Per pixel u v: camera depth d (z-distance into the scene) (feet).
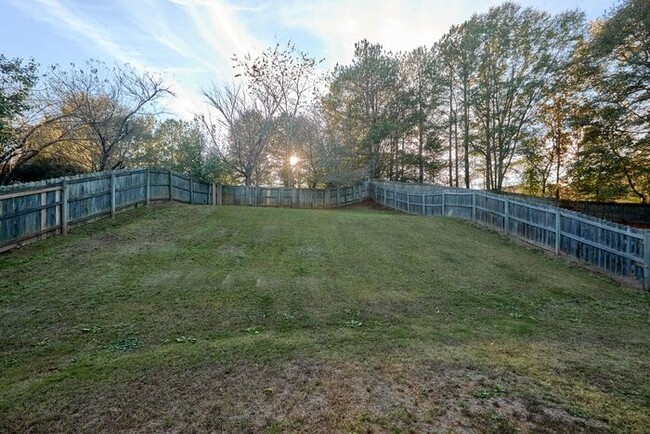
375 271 21.17
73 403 8.36
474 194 37.40
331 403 8.27
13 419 7.75
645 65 52.06
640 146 56.18
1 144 32.73
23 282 16.62
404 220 36.99
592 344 12.62
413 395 8.58
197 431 7.29
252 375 9.69
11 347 11.46
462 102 80.43
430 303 16.80
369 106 82.33
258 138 66.08
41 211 22.30
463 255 25.67
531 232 29.25
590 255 23.81
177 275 18.79
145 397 8.59
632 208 62.49
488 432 7.18
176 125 75.20
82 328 12.92
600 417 7.75
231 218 33.24
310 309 15.48
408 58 83.71
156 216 31.86
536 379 9.52
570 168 66.69
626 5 52.13
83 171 49.60
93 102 45.16
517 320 15.14
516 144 75.15
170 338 12.37
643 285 20.18
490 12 71.51
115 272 18.56
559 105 71.20
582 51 60.29
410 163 89.25
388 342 12.21
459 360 10.69
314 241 26.99
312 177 76.84
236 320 14.12
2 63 31.53
